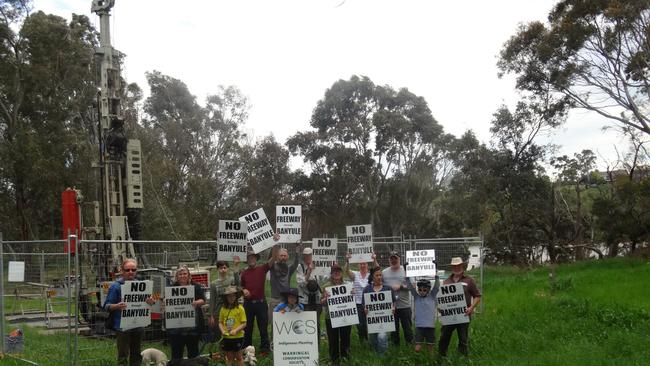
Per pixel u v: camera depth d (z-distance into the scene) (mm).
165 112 59094
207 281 13992
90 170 41312
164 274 13414
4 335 11969
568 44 34188
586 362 10125
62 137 41750
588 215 46500
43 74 41438
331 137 55656
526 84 37750
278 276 12008
